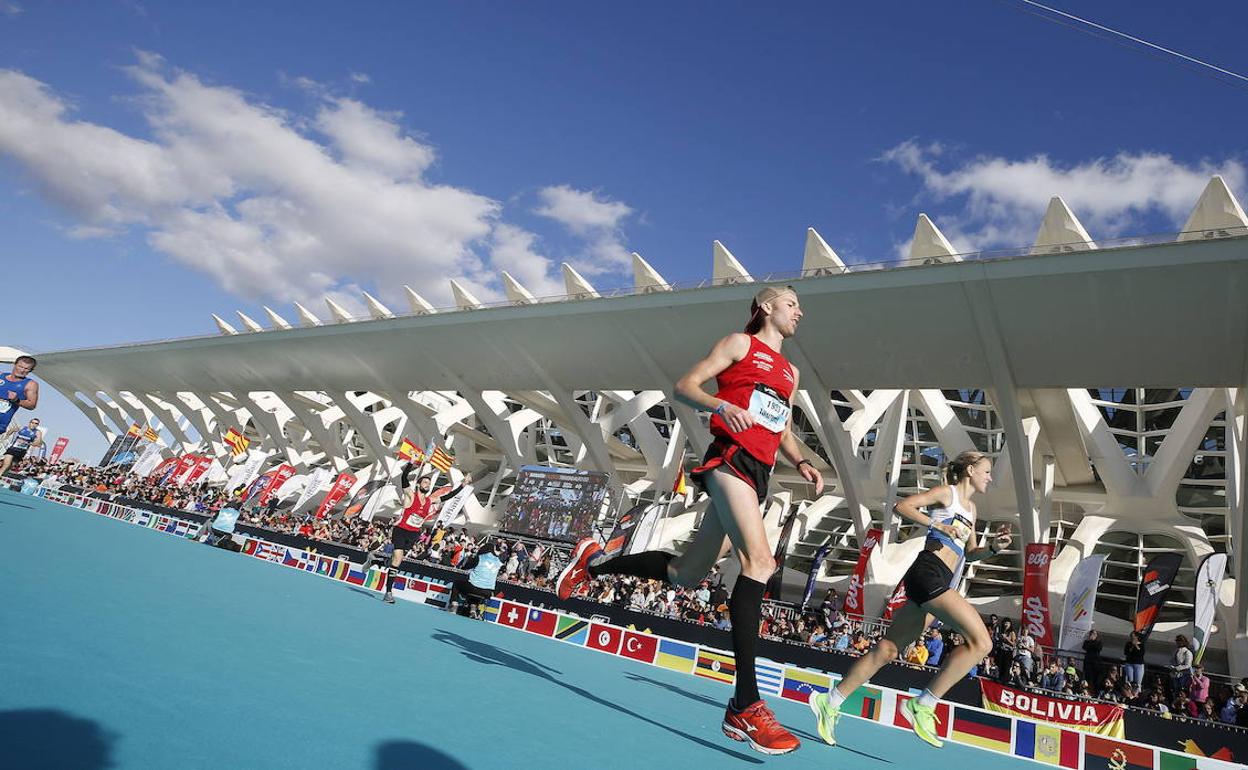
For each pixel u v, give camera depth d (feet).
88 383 234.38
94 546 35.29
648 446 152.46
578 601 64.59
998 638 63.93
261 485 156.35
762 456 12.16
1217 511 115.96
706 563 14.19
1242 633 80.89
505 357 122.31
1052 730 27.61
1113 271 67.82
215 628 16.69
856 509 111.04
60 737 7.30
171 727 8.39
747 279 88.53
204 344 168.96
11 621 12.60
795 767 13.43
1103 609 109.81
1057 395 100.12
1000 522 125.70
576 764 10.30
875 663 17.63
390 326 127.65
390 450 176.24
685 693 26.11
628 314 100.01
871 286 80.23
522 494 127.85
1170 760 25.20
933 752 22.74
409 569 73.77
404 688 14.03
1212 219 85.20
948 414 123.65
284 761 7.92
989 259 73.31
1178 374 76.33
